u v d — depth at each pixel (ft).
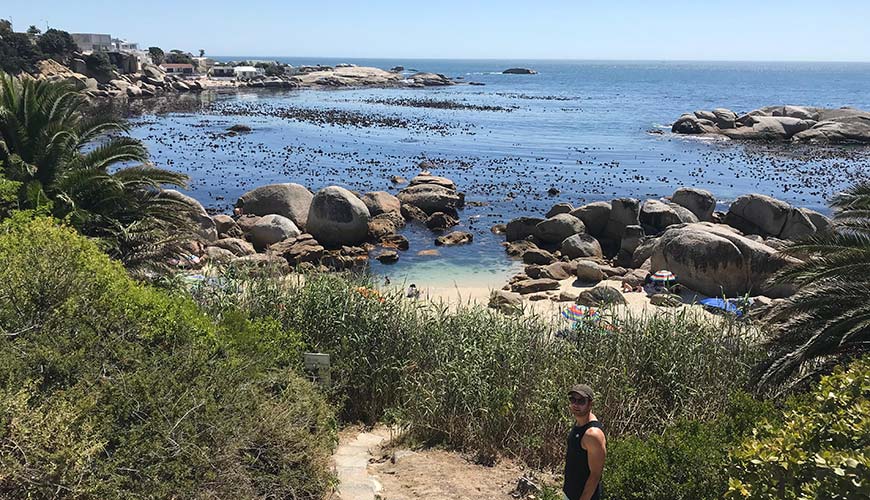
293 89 431.02
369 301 38.86
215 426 22.67
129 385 22.57
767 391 33.78
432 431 32.45
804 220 89.20
